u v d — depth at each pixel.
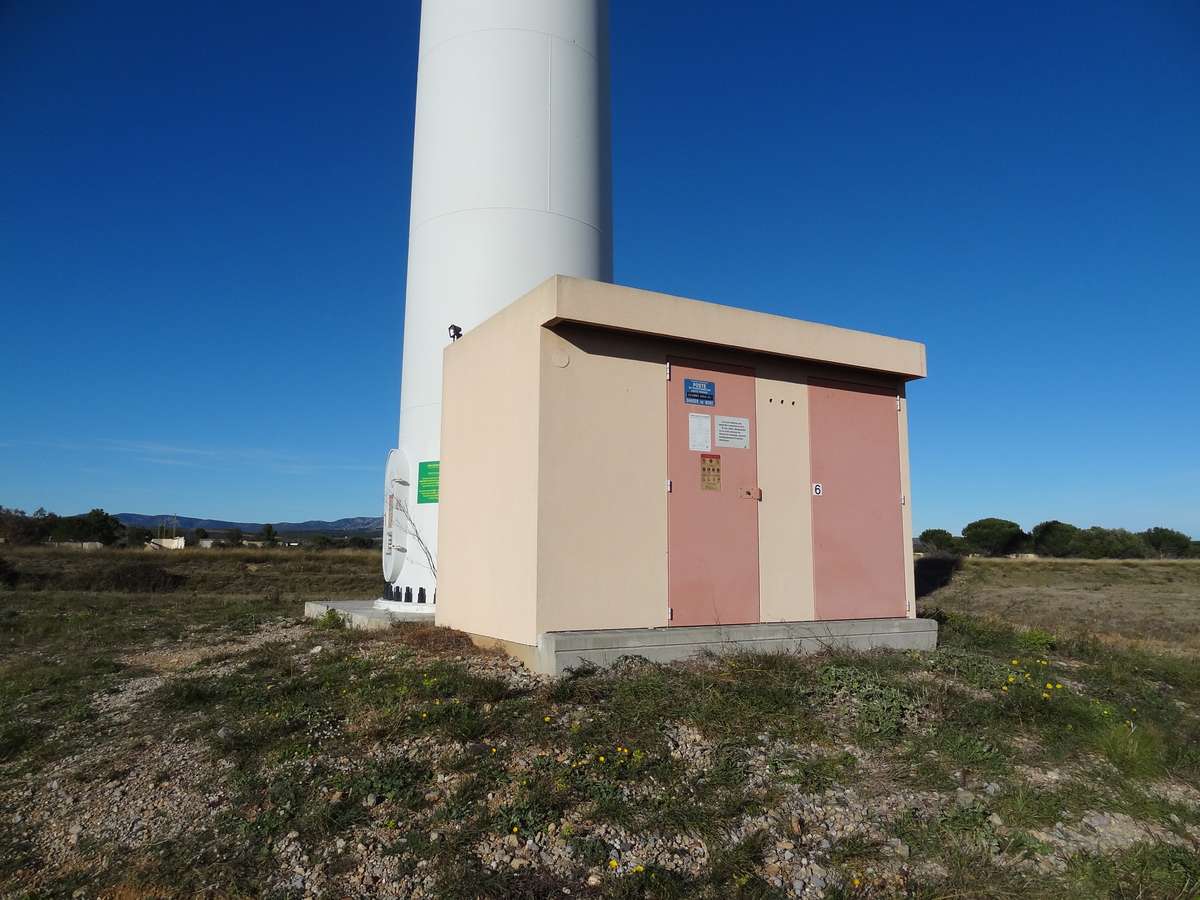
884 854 4.55
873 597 9.83
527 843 4.45
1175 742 6.56
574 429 7.96
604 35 14.20
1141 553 45.44
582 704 6.39
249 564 35.94
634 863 4.31
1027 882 4.31
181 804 5.03
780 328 9.16
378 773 5.14
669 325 8.34
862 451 10.02
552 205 12.66
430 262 12.63
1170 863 4.53
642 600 8.16
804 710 6.46
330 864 4.28
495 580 8.49
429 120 13.14
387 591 12.31
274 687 7.12
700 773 5.29
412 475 12.21
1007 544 47.91
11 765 5.83
